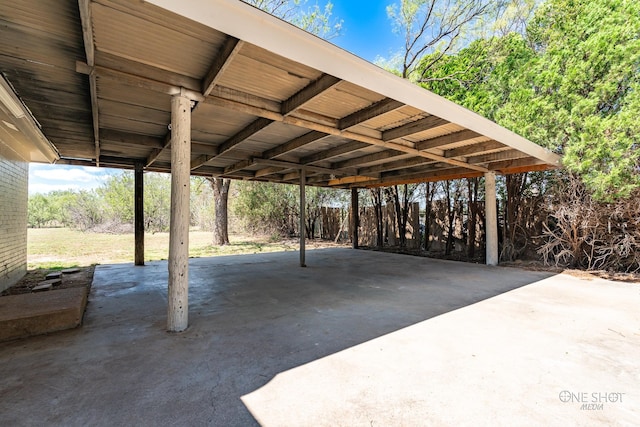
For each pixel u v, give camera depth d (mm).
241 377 2121
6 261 4832
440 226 9094
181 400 1853
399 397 1883
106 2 1891
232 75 2871
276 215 14000
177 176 2953
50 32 2203
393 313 3521
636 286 4738
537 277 5516
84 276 5793
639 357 2395
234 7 1875
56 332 2959
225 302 4012
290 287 4867
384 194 10906
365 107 3600
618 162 4750
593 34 5461
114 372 2186
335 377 2117
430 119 3936
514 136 4496
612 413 1726
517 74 6867
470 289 4664
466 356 2422
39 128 4188
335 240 12336
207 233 18438
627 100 4906
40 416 1692
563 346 2596
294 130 4539
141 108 3627
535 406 1790
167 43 2365
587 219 5555
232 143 4871
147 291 4605
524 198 7121
